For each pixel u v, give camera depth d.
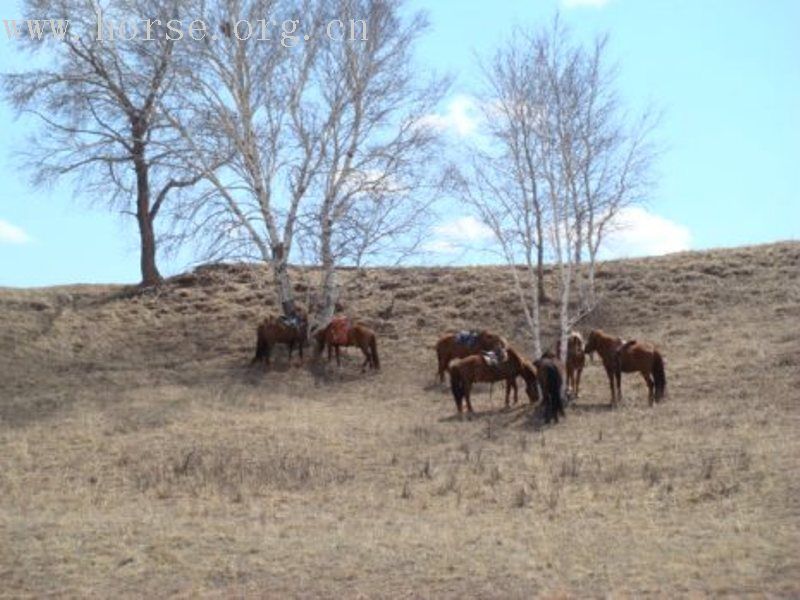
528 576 11.92
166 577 12.39
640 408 23.78
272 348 34.09
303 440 22.58
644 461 18.44
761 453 17.89
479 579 11.91
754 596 10.79
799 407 22.02
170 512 16.14
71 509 16.67
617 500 15.80
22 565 12.91
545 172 26.66
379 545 13.52
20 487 18.69
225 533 14.34
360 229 32.12
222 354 34.06
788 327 29.44
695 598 10.84
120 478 19.38
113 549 13.51
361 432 23.48
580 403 25.28
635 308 34.28
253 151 32.28
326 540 13.84
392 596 11.48
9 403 28.41
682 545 12.94
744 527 13.59
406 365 31.62
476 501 16.52
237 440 22.66
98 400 28.19
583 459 19.12
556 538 13.64
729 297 33.91
